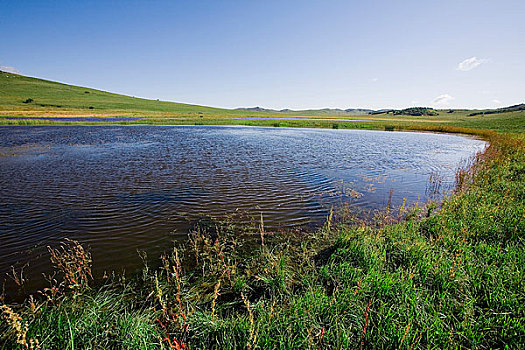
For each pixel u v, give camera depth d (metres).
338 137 42.03
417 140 38.59
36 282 6.09
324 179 15.52
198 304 5.27
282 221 9.52
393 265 6.30
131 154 23.11
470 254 6.23
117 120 72.81
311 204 11.29
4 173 15.91
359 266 6.19
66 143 29.72
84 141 31.73
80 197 11.77
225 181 14.69
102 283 6.02
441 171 18.08
